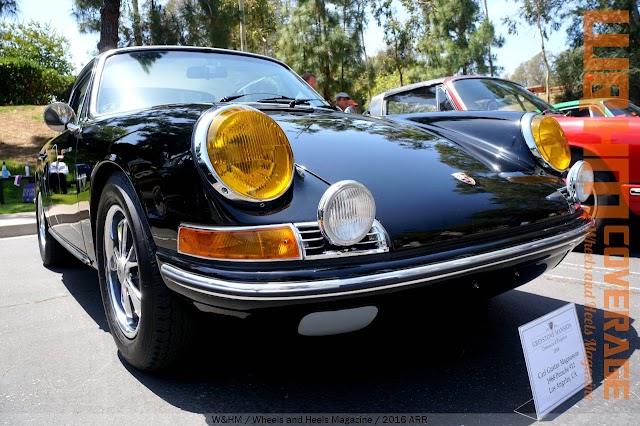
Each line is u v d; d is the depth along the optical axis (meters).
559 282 3.24
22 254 4.86
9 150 12.54
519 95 4.88
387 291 1.51
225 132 1.51
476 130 2.38
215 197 1.51
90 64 3.11
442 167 1.91
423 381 1.93
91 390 1.92
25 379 2.03
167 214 1.64
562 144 2.26
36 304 3.07
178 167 1.61
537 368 1.70
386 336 2.34
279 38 15.91
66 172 2.74
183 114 1.91
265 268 1.45
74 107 3.24
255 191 1.48
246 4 24.50
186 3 13.07
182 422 1.69
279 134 1.56
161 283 1.77
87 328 2.62
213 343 2.27
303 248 1.45
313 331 1.58
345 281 1.45
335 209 1.45
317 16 15.39
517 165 2.15
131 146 1.86
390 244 1.54
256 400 1.82
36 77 18.61
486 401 1.78
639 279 3.29
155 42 13.03
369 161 1.80
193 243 1.55
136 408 1.78
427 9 21.98
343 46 15.12
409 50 23.42
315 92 3.16
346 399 1.81
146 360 1.92
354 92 16.00
